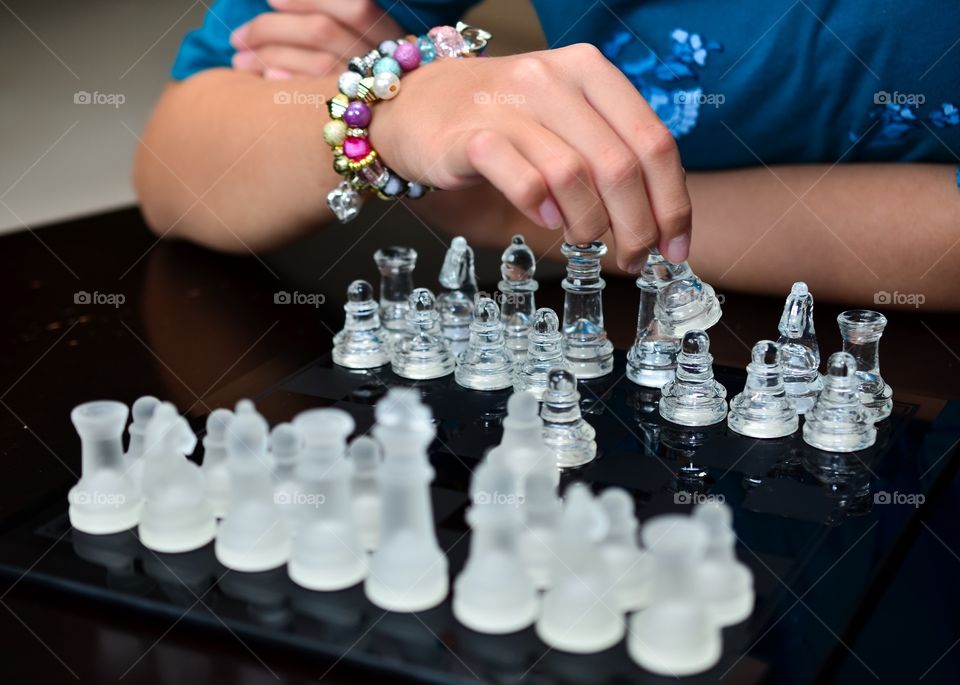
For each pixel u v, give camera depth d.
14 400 1.59
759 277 1.94
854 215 1.89
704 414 1.47
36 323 1.88
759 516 1.23
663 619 0.98
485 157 1.40
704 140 2.08
